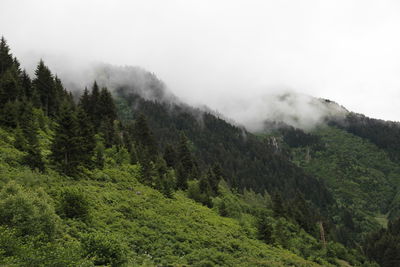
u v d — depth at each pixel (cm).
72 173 4881
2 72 7781
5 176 3519
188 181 8781
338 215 18075
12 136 5538
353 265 7856
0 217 2433
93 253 2502
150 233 4053
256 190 15475
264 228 6166
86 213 3591
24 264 1844
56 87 9181
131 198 5122
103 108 9056
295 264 4900
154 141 10169
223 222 6050
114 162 6719
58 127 5041
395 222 13188
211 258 3841
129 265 2886
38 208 2673
